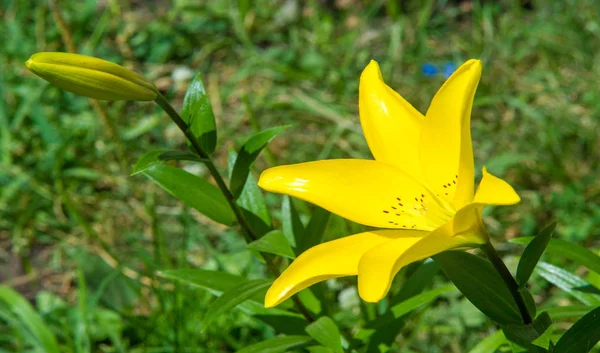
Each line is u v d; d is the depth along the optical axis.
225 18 1.71
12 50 1.55
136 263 1.17
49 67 0.65
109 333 0.97
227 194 0.73
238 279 0.77
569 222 1.14
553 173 1.20
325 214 0.77
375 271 0.59
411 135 0.68
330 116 1.38
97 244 1.20
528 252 0.64
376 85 0.69
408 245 0.62
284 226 0.80
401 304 0.74
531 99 1.41
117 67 0.67
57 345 0.93
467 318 1.00
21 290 1.17
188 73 1.57
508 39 1.55
